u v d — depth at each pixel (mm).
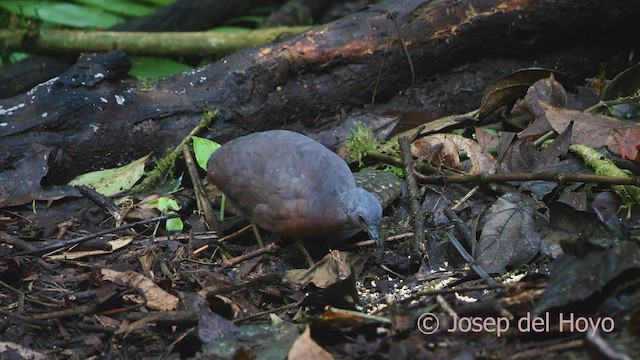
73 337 7977
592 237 8680
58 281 8906
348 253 9016
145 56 14469
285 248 9672
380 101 12336
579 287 6996
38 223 10086
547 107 10438
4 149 10547
